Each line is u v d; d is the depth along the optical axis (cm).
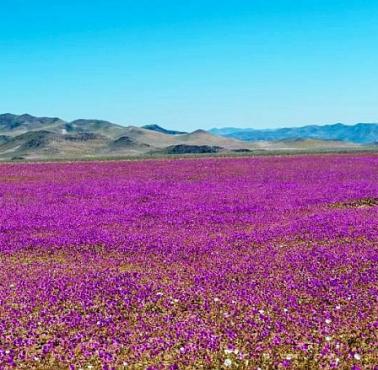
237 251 1823
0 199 3409
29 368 945
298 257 1673
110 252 1883
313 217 2441
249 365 918
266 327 1062
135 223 2461
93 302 1272
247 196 3322
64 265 1691
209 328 1079
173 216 2641
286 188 3703
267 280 1423
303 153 9100
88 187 3997
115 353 980
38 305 1256
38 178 4831
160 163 6412
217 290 1335
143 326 1110
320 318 1115
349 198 3106
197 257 1750
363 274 1441
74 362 954
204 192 3572
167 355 961
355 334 1025
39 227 2386
